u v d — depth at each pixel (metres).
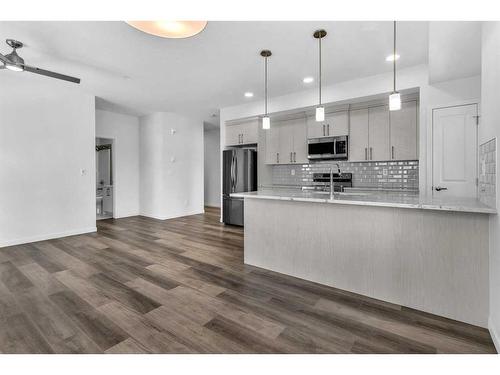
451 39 2.38
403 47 3.00
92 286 2.59
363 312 2.12
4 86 3.89
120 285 2.62
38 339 1.78
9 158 3.97
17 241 4.05
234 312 2.12
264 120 3.40
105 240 4.33
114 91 4.66
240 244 4.11
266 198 2.97
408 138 3.86
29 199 4.17
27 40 2.83
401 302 2.22
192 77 3.94
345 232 2.51
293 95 4.70
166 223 5.78
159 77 3.93
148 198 6.61
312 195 2.99
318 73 3.76
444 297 2.04
